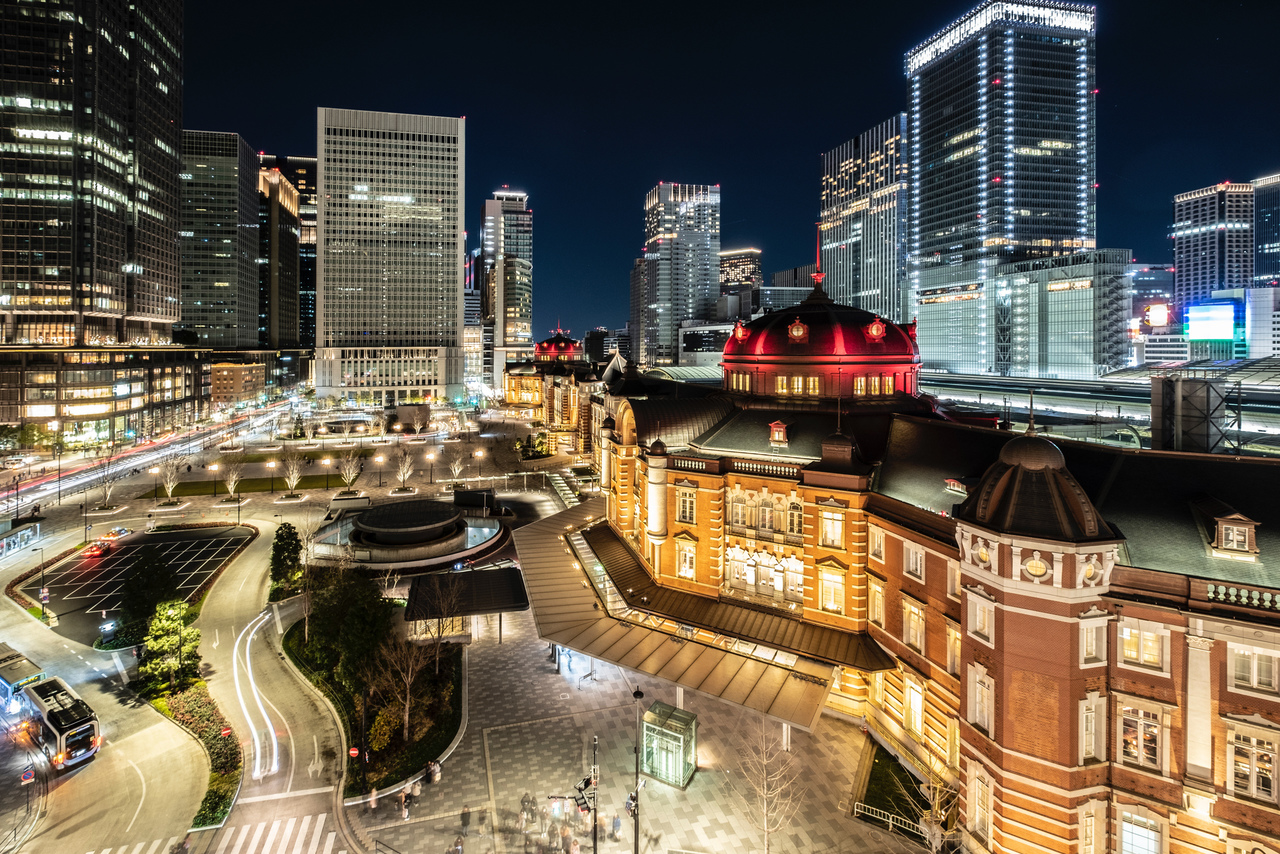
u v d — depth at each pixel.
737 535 50.81
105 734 44.06
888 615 41.47
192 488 114.44
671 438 59.44
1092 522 28.66
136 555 79.31
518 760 40.81
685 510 53.72
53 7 153.25
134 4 176.38
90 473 125.62
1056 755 28.56
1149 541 29.95
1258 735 26.02
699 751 41.44
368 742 41.88
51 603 65.12
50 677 46.47
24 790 38.66
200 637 54.84
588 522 77.62
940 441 44.81
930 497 40.28
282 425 192.88
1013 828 29.50
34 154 154.12
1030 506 29.23
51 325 159.00
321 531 85.38
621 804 36.72
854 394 56.38
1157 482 32.16
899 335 58.75
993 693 30.39
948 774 35.44
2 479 120.69
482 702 47.53
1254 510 29.14
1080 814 28.61
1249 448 59.09
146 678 50.03
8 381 138.12
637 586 54.97
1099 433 84.44
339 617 50.50
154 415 172.12
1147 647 28.53
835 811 35.66
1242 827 26.03
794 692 40.12
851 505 43.56
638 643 47.75
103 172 164.75
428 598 56.50
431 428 191.12
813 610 45.75
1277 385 60.28
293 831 34.91
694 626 47.97
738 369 62.34
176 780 39.50
